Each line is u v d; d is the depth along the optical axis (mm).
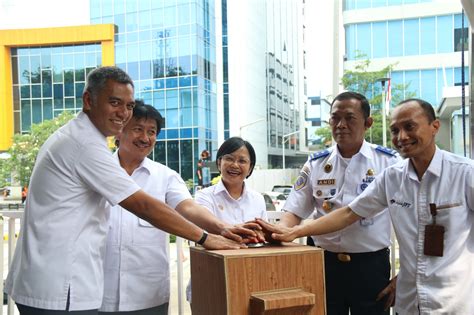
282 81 44688
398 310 2369
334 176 2793
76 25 29797
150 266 2531
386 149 2795
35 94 30750
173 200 2648
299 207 2906
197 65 28266
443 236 2188
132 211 2121
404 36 18078
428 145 2225
